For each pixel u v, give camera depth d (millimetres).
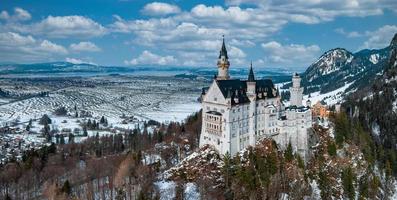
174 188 196000
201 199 185750
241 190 192625
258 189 193875
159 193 189500
